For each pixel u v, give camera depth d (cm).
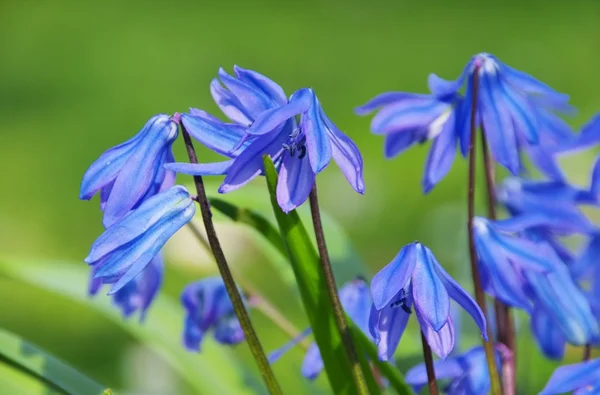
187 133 46
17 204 127
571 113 52
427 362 47
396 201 118
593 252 52
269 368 47
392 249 107
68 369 52
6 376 52
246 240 99
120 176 46
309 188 46
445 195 118
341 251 56
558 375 48
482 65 49
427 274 46
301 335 51
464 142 49
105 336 93
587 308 50
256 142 46
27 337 93
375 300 46
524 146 51
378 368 50
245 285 53
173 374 78
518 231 50
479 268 49
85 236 117
